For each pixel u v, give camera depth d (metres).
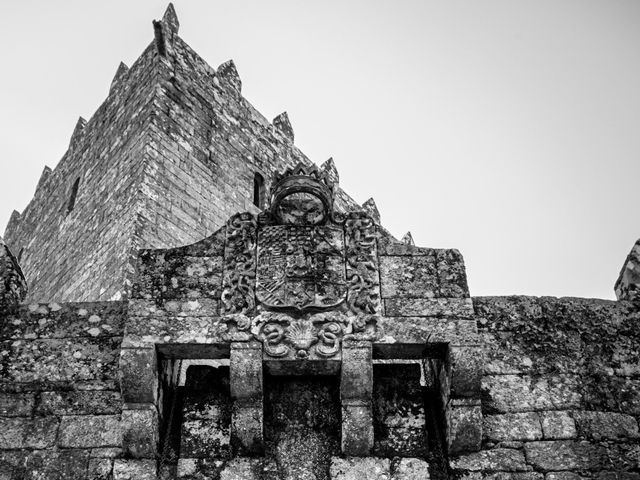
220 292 9.64
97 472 9.04
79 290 17.59
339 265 9.81
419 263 9.91
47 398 9.54
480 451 9.30
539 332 10.22
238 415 9.23
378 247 10.01
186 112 20.58
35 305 10.23
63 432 9.30
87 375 9.72
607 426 9.58
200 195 19.23
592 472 9.26
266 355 9.28
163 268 9.77
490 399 9.70
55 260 20.47
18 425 9.34
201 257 9.88
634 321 10.38
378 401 9.63
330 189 10.30
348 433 9.17
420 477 9.11
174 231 17.72
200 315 9.48
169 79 20.69
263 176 22.31
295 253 9.84
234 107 22.73
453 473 9.16
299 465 9.20
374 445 9.30
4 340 9.95
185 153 19.66
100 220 18.72
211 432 9.42
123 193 18.31
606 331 10.29
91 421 9.39
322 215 10.18
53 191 24.52
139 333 9.33
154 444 9.14
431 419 9.65
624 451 9.43
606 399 9.79
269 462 9.20
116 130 21.17
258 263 9.80
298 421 9.48
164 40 21.09
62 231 21.23
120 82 22.91
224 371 9.91
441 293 9.71
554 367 9.97
